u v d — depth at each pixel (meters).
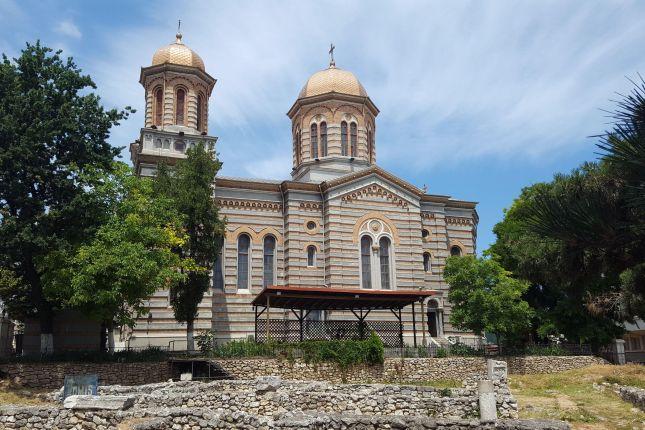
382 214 46.31
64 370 28.22
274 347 32.12
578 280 11.46
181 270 34.09
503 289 38.97
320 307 38.38
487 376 24.75
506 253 45.28
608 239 9.23
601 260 10.57
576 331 42.78
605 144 8.39
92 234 29.80
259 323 37.62
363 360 32.72
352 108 51.59
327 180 48.88
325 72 52.66
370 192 46.34
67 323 35.69
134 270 27.67
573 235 9.38
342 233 44.72
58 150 31.27
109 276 28.03
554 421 14.69
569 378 32.03
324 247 44.72
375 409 19.23
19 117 29.62
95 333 36.16
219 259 42.59
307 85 52.75
